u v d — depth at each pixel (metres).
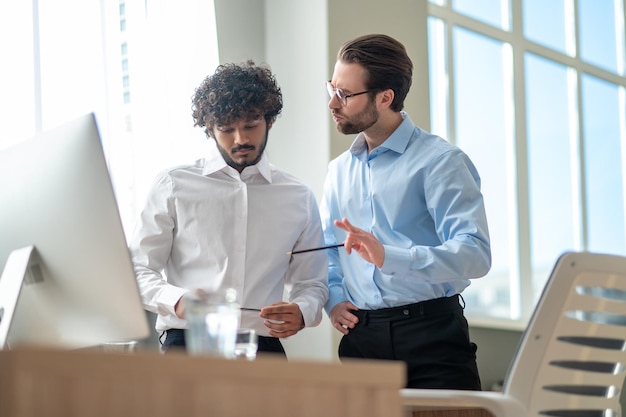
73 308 1.99
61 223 1.97
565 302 2.01
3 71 3.72
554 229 6.35
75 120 1.97
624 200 7.01
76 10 3.92
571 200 6.53
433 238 3.09
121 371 1.29
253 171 3.05
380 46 3.12
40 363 1.28
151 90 4.06
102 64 3.96
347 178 3.25
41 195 2.01
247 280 2.99
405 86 3.16
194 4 4.28
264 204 3.05
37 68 3.79
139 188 3.97
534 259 6.15
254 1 4.61
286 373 1.34
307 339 4.30
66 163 1.96
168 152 4.08
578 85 6.70
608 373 2.09
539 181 6.30
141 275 2.91
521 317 5.98
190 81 4.20
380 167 3.15
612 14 7.16
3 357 1.31
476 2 5.98
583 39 6.84
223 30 4.41
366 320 3.05
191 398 1.31
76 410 1.28
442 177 3.01
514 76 6.17
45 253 2.00
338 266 3.24
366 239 2.75
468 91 5.84
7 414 1.29
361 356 3.07
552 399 2.03
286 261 3.05
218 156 3.05
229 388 1.32
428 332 2.96
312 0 4.47
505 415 1.96
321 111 4.36
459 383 2.92
